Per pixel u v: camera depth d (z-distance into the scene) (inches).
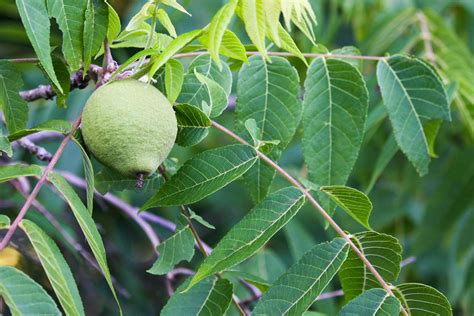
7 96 33.6
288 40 32.3
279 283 30.5
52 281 28.5
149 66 31.9
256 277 34.4
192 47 33.6
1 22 46.9
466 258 48.4
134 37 33.5
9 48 47.9
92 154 31.6
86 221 30.0
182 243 33.7
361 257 31.5
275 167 32.0
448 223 45.0
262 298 30.4
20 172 30.3
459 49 43.6
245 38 46.7
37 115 47.0
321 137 34.2
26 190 44.7
